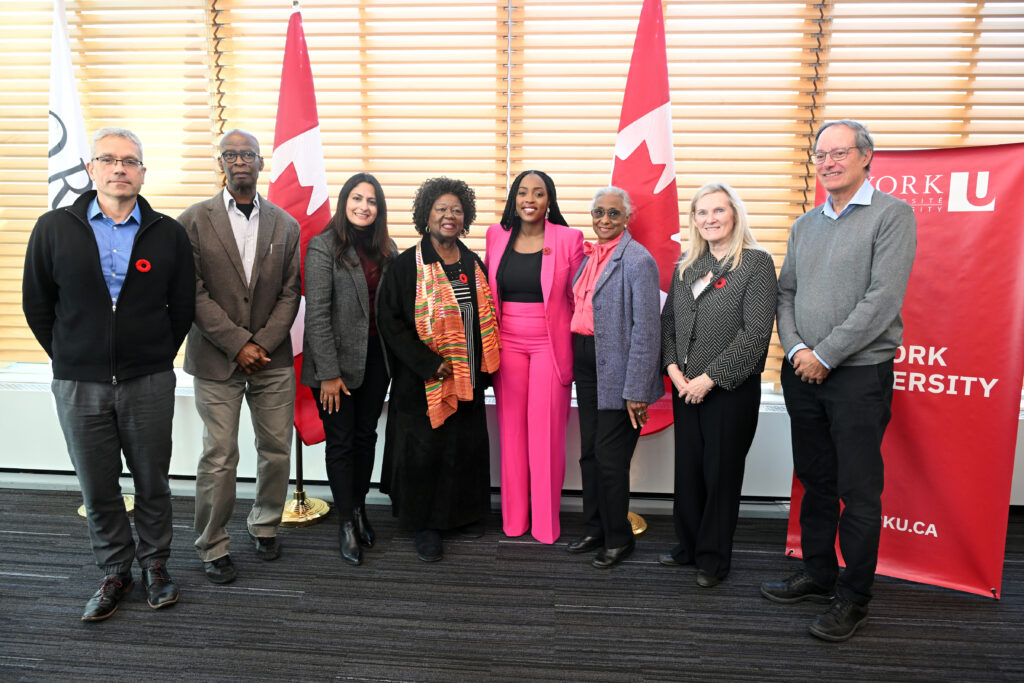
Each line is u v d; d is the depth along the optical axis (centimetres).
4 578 232
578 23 301
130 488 314
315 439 285
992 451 221
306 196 274
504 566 246
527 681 180
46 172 322
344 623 207
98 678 179
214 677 180
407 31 304
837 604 205
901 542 240
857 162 197
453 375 246
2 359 333
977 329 219
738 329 220
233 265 226
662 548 263
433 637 200
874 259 196
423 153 310
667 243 272
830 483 216
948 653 196
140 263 200
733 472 227
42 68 318
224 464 229
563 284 255
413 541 266
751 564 250
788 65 297
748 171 302
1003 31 286
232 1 307
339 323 243
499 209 314
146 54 312
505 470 270
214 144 315
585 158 306
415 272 246
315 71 307
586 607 218
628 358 237
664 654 193
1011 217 212
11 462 320
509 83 304
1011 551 262
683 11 294
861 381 199
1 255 327
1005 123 293
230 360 225
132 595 221
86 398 200
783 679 183
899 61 289
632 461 305
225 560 234
